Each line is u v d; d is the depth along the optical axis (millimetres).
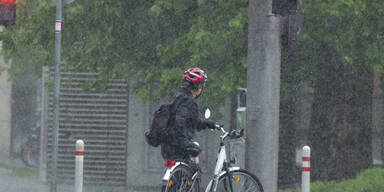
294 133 54281
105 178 56000
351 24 42281
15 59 66312
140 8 44531
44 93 56344
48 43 46125
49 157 55750
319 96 49438
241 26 37906
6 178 54969
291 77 46938
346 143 48938
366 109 49156
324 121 49312
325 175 49250
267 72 30109
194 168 24625
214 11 41406
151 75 44188
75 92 56500
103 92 54750
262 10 30094
